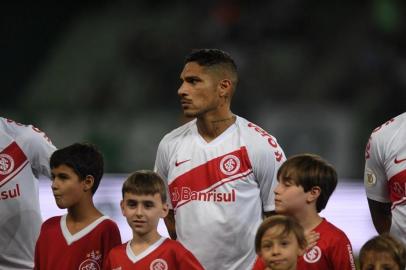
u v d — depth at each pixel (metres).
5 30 50.62
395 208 14.24
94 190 14.24
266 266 12.48
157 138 41.06
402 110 42.19
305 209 13.14
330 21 47.00
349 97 43.91
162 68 46.38
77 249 13.97
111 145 40.12
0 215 15.07
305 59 45.53
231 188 14.00
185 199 14.21
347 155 39.44
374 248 12.09
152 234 13.30
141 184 13.00
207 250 13.99
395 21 46.22
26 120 41.22
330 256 13.03
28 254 15.40
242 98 41.97
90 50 50.69
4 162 15.08
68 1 52.28
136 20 51.88
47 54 50.72
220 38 45.88
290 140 40.09
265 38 46.22
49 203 25.34
